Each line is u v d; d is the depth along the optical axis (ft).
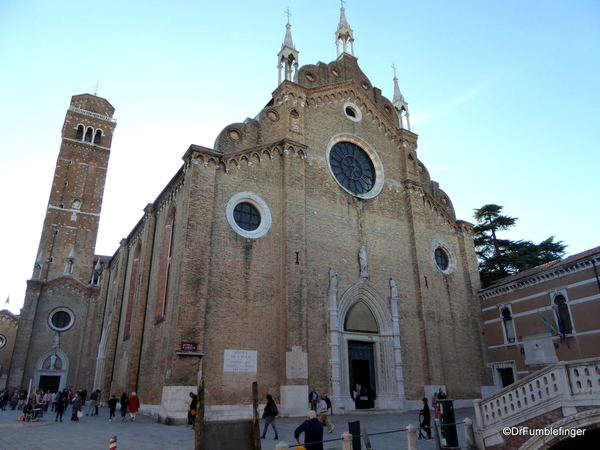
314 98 117.80
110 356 131.95
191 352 76.59
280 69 117.08
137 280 123.65
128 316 124.47
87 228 223.92
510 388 55.83
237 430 37.55
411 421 80.02
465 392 111.24
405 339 107.04
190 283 80.53
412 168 129.59
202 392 37.60
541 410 52.47
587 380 49.62
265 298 89.56
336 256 103.55
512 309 112.06
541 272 103.04
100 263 231.71
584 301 92.48
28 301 181.98
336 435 64.75
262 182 98.84
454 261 126.52
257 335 85.92
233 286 86.63
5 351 188.75
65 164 231.09
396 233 118.01
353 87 128.06
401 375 100.83
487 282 166.09
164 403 75.31
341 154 118.42
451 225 130.82
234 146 98.37
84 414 105.50
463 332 118.42
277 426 71.77
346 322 100.27
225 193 92.48
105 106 254.88
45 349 180.14
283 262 93.25
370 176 122.31
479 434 57.36
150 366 94.38
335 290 98.68
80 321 189.67
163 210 109.60
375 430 69.46
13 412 126.82
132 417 83.41
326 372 91.66
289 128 107.24
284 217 96.89
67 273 201.57
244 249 90.63
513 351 110.52
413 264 117.08
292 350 86.22
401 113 138.10
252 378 82.53
